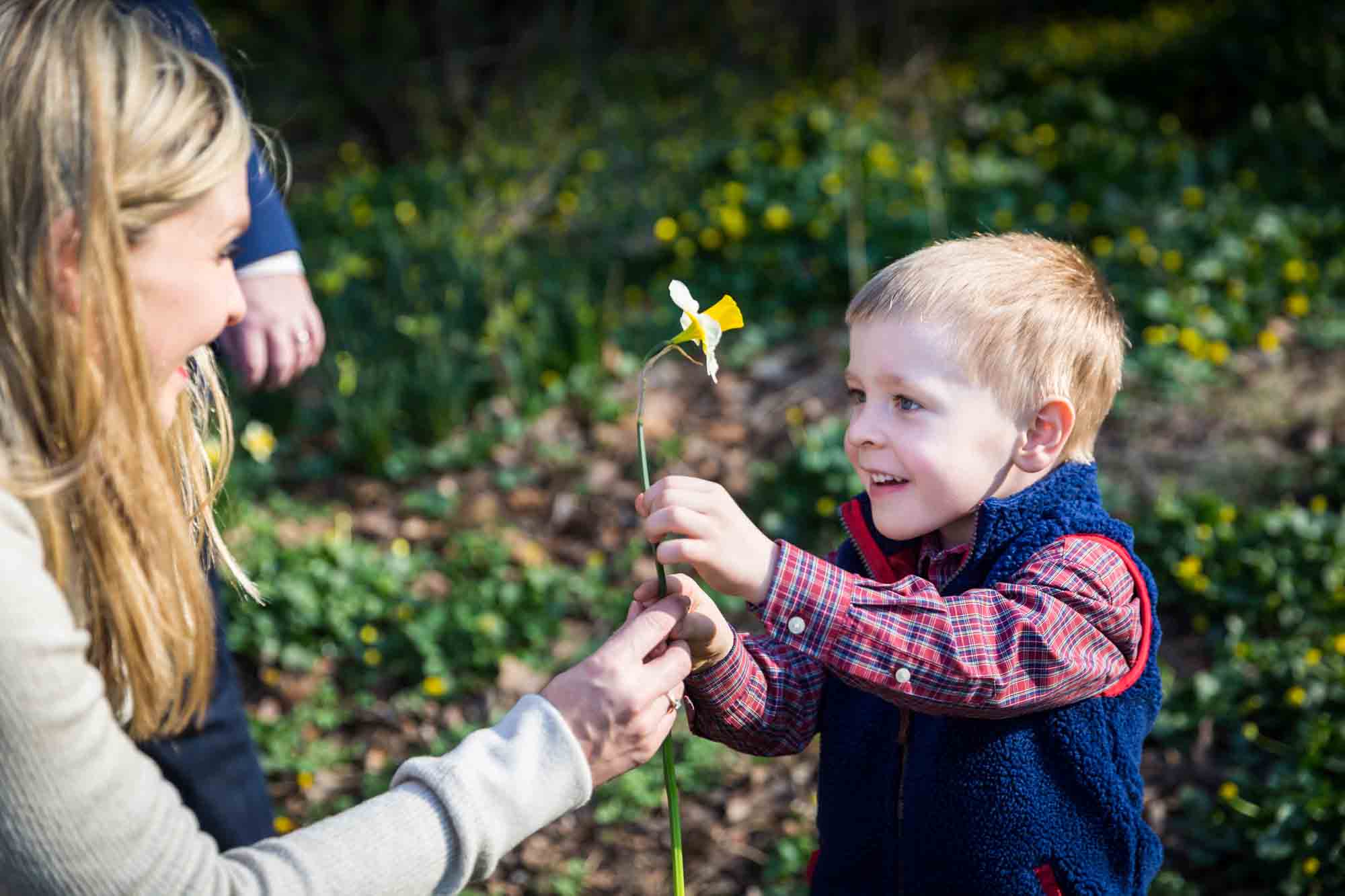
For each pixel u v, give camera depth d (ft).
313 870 3.78
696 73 32.76
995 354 5.02
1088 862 4.97
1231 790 8.91
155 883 3.60
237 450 15.87
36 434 3.82
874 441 5.15
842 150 22.80
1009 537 5.08
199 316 4.01
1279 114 24.90
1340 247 18.75
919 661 4.67
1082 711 4.95
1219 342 16.17
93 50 3.70
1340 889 8.29
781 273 19.13
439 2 30.22
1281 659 10.44
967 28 39.52
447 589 12.78
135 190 3.71
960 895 5.04
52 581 3.61
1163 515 12.35
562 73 30.22
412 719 11.12
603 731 4.29
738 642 5.36
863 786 5.36
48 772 3.43
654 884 9.03
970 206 20.72
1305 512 12.33
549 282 18.69
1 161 3.65
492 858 4.00
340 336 17.04
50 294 3.70
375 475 15.46
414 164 27.99
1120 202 20.61
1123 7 38.96
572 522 14.08
